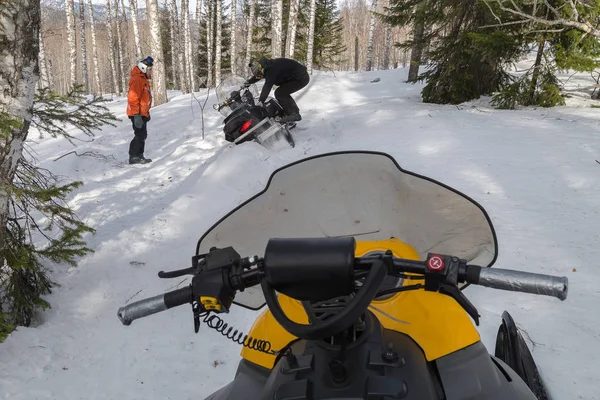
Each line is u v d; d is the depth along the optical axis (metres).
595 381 2.92
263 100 9.70
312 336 1.16
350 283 1.23
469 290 4.10
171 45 39.12
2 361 3.69
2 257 4.03
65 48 62.31
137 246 5.81
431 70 14.06
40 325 4.32
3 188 3.86
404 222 2.12
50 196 4.25
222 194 7.28
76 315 4.44
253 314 4.25
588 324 3.48
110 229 6.25
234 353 3.82
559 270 4.25
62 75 61.97
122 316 1.54
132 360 3.79
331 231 2.14
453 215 2.05
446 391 1.51
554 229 5.04
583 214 5.34
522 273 1.40
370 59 36.50
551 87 11.77
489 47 11.53
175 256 5.57
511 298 3.91
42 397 3.39
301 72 10.23
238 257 1.52
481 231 2.02
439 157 7.72
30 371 3.63
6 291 4.19
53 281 4.97
